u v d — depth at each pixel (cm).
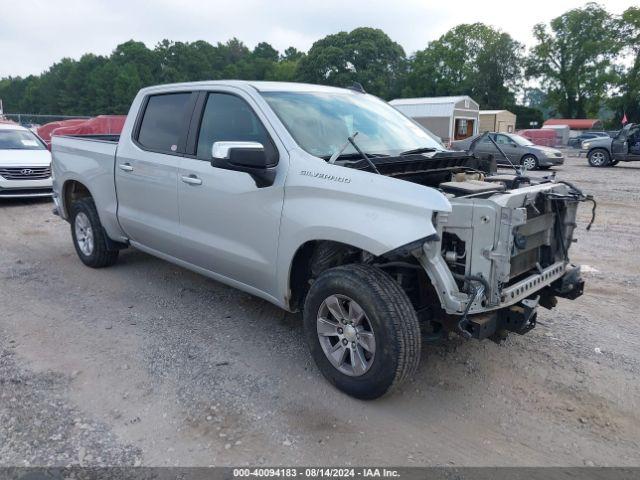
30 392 354
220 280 455
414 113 3609
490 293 311
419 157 396
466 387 369
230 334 446
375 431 319
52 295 537
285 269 377
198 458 293
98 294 539
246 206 396
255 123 406
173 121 478
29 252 702
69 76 9000
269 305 508
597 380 382
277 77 9975
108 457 293
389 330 318
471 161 439
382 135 440
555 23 7044
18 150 1119
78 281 579
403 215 310
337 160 374
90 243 609
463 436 317
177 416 330
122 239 561
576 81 7000
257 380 374
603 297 548
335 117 430
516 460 297
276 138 387
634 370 396
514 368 396
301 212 357
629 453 304
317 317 361
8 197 1048
